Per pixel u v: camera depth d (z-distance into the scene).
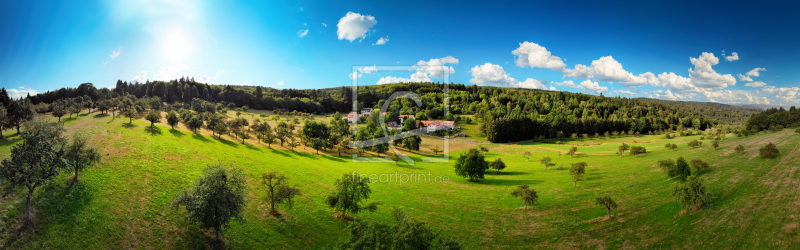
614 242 38.91
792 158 60.75
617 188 59.56
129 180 50.91
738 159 67.81
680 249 35.09
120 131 83.31
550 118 199.25
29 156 35.91
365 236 32.31
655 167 72.12
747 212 39.66
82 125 88.19
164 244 37.22
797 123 109.44
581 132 186.38
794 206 38.69
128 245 36.16
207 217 37.56
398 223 33.06
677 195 44.66
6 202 37.50
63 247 33.72
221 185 38.16
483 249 39.66
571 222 46.00
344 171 81.19
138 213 41.91
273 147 103.94
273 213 47.94
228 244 39.06
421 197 61.12
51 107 122.75
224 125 113.00
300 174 72.00
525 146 142.75
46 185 42.62
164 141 79.38
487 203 57.47
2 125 71.00
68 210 39.22
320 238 43.03
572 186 65.56
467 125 185.75
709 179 55.25
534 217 49.34
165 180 53.81
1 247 31.89
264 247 39.78
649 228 40.91
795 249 30.52
